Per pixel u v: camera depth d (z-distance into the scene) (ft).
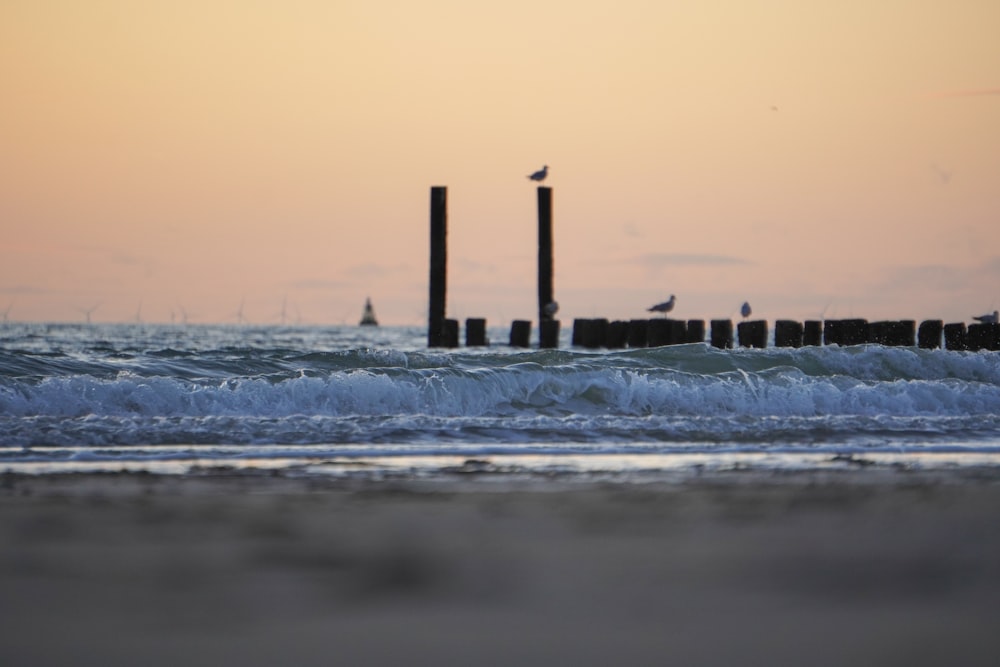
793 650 52.39
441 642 53.26
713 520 81.61
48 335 616.80
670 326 330.13
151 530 76.59
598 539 74.74
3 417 140.46
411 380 166.40
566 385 171.22
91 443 121.80
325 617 56.80
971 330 312.09
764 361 210.38
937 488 97.91
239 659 50.67
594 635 54.34
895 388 174.81
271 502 88.22
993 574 66.39
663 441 130.11
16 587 61.41
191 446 120.98
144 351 219.41
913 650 52.42
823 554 70.64
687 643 53.31
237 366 203.51
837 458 118.42
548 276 354.33
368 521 80.53
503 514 83.61
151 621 55.88
